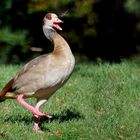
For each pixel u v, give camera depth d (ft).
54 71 39.75
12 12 107.14
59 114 45.80
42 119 44.24
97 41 112.88
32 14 106.73
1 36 103.71
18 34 106.01
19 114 45.60
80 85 53.16
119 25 115.65
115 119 43.57
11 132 41.52
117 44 114.93
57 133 41.65
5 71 58.80
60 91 51.26
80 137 40.81
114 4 114.11
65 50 40.24
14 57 104.42
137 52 115.96
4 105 47.75
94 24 110.93
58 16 41.96
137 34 117.19
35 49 105.19
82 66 63.82
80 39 110.11
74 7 106.93
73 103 48.34
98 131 41.32
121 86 51.78
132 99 48.78
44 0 104.58
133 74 56.44
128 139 40.14
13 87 40.60
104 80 54.49
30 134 41.09
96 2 111.14
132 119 43.68
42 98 40.86
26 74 40.16
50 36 40.93
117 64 61.05
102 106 47.09
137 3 113.19
